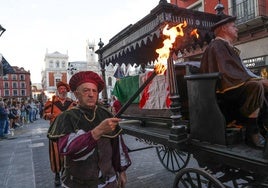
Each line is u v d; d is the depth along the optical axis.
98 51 6.32
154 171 5.58
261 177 2.80
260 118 2.92
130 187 4.80
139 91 2.30
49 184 5.29
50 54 73.00
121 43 4.89
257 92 2.54
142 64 6.91
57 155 4.55
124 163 2.31
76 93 2.14
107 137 2.11
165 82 3.82
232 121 3.07
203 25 3.76
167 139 3.20
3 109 12.10
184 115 3.63
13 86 70.94
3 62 14.77
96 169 2.02
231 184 4.13
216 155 2.59
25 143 10.41
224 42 2.87
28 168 6.51
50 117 5.14
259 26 11.79
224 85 2.65
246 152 2.38
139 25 3.96
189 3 16.11
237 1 13.02
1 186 5.28
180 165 5.76
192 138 2.93
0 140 11.55
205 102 2.72
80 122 2.03
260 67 12.03
